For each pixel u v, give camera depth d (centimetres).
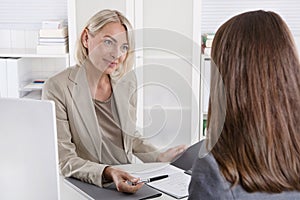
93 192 165
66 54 385
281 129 107
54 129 136
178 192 165
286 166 108
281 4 421
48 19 425
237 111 107
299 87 109
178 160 179
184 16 375
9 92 391
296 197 110
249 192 107
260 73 106
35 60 425
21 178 140
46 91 172
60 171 179
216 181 108
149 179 170
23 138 137
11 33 429
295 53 110
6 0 422
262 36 108
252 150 106
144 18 376
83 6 373
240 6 423
